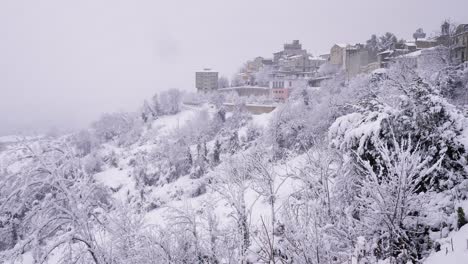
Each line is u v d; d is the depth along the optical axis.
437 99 12.53
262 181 18.58
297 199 15.23
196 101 115.19
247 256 12.21
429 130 12.38
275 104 75.50
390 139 12.80
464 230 9.34
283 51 140.38
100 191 16.23
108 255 13.77
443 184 11.38
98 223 15.09
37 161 13.59
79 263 13.16
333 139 16.55
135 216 15.96
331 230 10.19
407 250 9.00
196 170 49.69
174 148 56.88
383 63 69.88
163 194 48.47
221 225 19.73
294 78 97.25
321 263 9.12
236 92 106.94
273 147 36.56
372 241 9.44
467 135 11.91
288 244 9.72
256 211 23.97
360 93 31.23
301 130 40.38
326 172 15.23
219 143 54.88
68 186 14.49
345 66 88.31
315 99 57.00
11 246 13.62
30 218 13.04
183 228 15.54
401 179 8.80
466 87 30.31
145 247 13.98
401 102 13.42
